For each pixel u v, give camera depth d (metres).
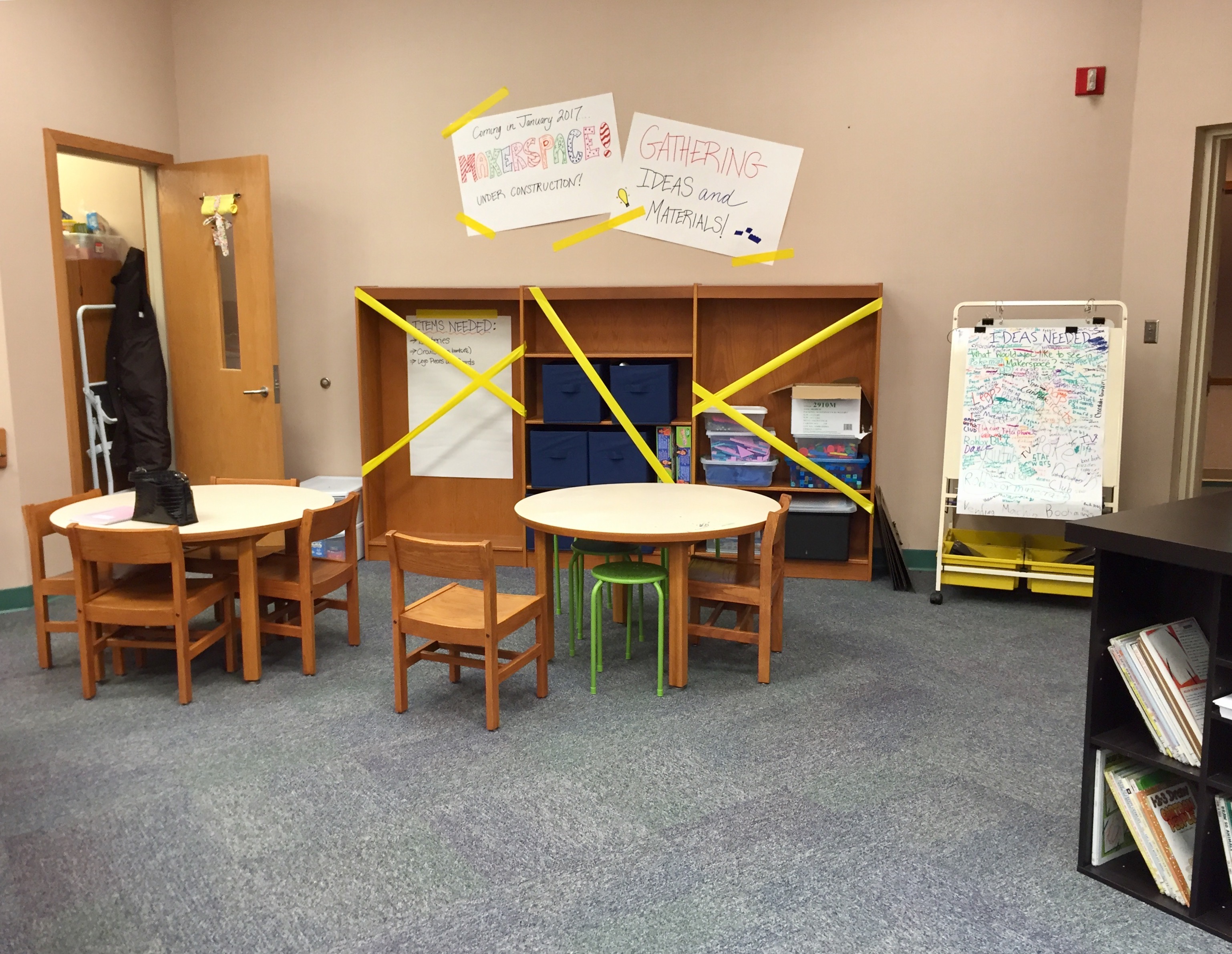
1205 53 4.32
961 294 4.81
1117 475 4.32
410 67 5.17
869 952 2.03
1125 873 2.30
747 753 2.95
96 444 5.06
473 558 3.01
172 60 5.39
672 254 5.04
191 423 5.25
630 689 3.47
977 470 4.47
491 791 2.72
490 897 2.22
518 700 3.37
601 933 2.09
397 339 5.38
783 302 4.95
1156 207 4.51
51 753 2.96
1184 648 2.22
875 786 2.74
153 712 3.27
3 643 3.97
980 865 2.35
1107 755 2.27
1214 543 1.98
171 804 2.65
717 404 4.82
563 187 5.09
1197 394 4.64
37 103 4.49
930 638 4.01
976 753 2.95
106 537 3.22
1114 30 4.48
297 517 3.52
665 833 2.49
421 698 3.38
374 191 5.30
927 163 4.75
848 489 4.75
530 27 5.02
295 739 3.06
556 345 5.21
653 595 4.71
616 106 4.99
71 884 2.28
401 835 2.49
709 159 4.93
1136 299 4.61
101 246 5.16
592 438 4.95
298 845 2.45
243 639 3.53
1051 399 4.39
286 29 5.27
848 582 4.85
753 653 3.83
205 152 5.45
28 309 4.46
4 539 4.42
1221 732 2.07
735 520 3.43
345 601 4.02
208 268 5.07
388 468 5.49
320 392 5.51
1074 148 4.61
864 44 4.73
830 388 4.66
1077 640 3.99
